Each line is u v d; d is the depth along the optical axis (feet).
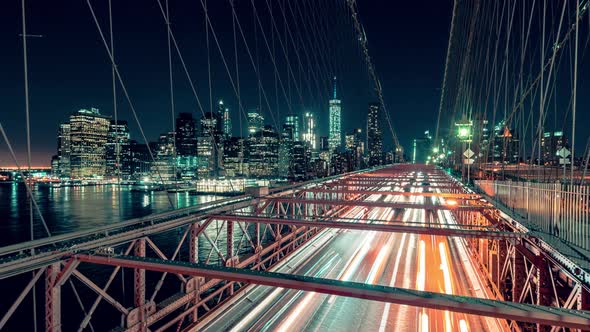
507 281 38.19
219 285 97.71
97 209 306.76
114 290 117.70
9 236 204.54
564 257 22.59
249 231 197.16
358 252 58.54
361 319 34.01
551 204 28.73
